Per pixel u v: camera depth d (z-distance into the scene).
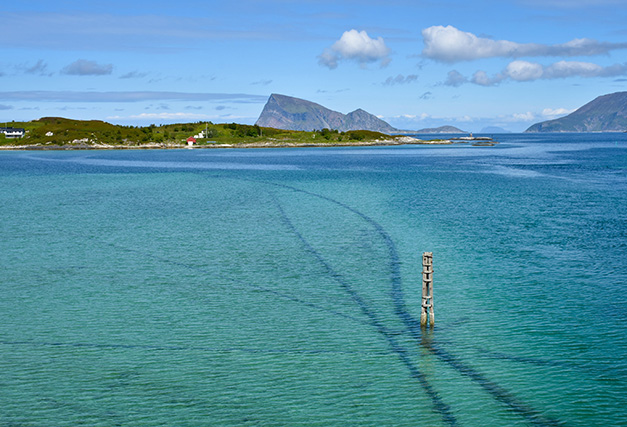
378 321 27.92
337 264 39.31
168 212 65.19
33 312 29.28
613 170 123.75
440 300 30.95
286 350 24.41
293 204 72.62
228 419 19.05
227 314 29.00
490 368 22.64
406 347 24.70
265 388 21.08
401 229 52.75
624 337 25.39
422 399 20.33
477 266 38.00
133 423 18.78
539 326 26.88
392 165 158.88
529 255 40.72
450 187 92.31
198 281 35.09
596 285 33.06
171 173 132.38
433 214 61.97
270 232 51.72
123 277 36.06
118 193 86.75
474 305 29.97
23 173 132.00
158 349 24.50
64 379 21.75
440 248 43.91
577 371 22.30
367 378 21.86
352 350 24.44
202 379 21.75
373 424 18.77
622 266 37.16
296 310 29.61
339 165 161.88
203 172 135.75
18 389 20.97
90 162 184.38
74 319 28.23
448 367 22.78
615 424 18.72
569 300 30.47
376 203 72.81
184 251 43.59
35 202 74.81
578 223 53.97
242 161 189.50
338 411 19.53
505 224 54.25
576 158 177.00
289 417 19.17
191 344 25.08
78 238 48.75
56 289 33.41
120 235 50.22
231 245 45.84
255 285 34.25
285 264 39.38
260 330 26.73
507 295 31.55
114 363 23.12
